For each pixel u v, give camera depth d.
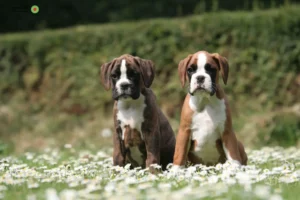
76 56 17.55
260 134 14.81
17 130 17.70
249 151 11.87
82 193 6.09
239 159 8.30
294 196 6.04
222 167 7.70
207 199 5.92
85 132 16.72
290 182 6.87
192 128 8.40
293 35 15.44
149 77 8.51
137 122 8.45
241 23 15.84
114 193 6.23
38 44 18.08
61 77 17.77
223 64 8.36
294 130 14.78
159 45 16.55
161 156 8.94
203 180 6.84
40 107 18.00
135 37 16.84
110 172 7.90
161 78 16.50
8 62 18.36
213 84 8.20
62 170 7.86
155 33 16.61
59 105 17.77
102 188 6.65
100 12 24.78
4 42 18.44
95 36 17.31
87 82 17.34
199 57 8.29
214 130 8.30
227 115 8.34
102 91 17.12
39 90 18.14
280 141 14.70
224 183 6.46
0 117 17.97
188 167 8.00
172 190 6.44
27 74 18.25
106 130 16.22
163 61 16.48
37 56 18.11
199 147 8.42
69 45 17.69
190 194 5.85
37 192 6.50
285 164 8.82
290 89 15.51
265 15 15.66
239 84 15.74
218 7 23.41
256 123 15.02
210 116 8.30
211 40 16.11
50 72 17.94
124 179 7.15
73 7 25.00
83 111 17.42
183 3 24.03
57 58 17.83
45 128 17.38
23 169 7.96
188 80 8.40
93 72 17.23
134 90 8.30
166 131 8.97
